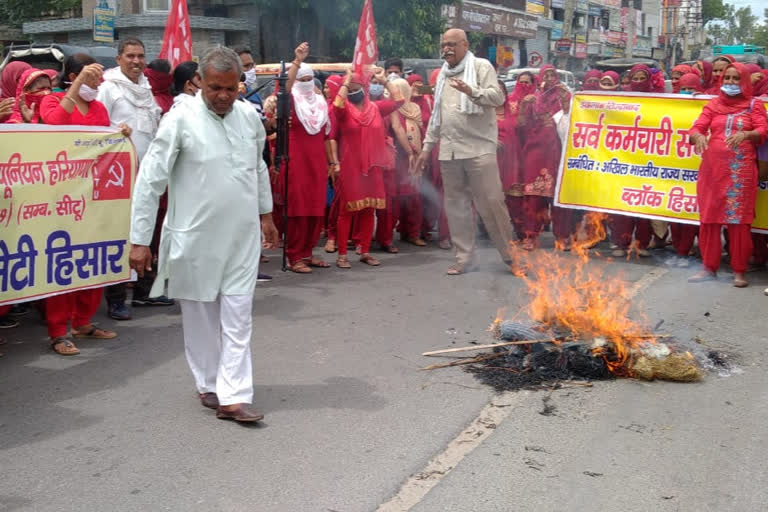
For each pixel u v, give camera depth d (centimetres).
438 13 2194
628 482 355
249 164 414
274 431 412
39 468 373
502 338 546
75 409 446
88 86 568
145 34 1997
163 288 420
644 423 418
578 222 925
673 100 809
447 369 502
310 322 611
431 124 777
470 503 337
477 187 757
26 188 527
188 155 402
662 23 5419
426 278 762
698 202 735
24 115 584
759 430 409
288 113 740
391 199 883
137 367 517
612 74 920
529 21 3266
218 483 357
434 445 394
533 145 879
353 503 339
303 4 1939
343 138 791
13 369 514
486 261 845
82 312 574
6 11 2488
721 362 509
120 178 585
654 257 862
